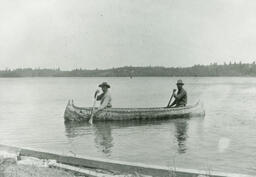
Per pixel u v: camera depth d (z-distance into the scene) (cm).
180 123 1945
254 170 916
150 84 10731
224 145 1264
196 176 629
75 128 1786
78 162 759
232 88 7300
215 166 965
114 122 1973
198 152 1160
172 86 9094
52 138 1480
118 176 662
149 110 2048
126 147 1264
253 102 3691
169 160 1042
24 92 6128
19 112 2694
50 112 2703
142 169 681
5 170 659
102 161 728
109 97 2036
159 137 1477
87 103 3722
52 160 780
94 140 1424
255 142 1327
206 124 1895
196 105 2250
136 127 1802
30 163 755
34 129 1761
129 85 9850
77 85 9975
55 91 6444
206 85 9294
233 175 609
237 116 2309
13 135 1570
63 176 651
